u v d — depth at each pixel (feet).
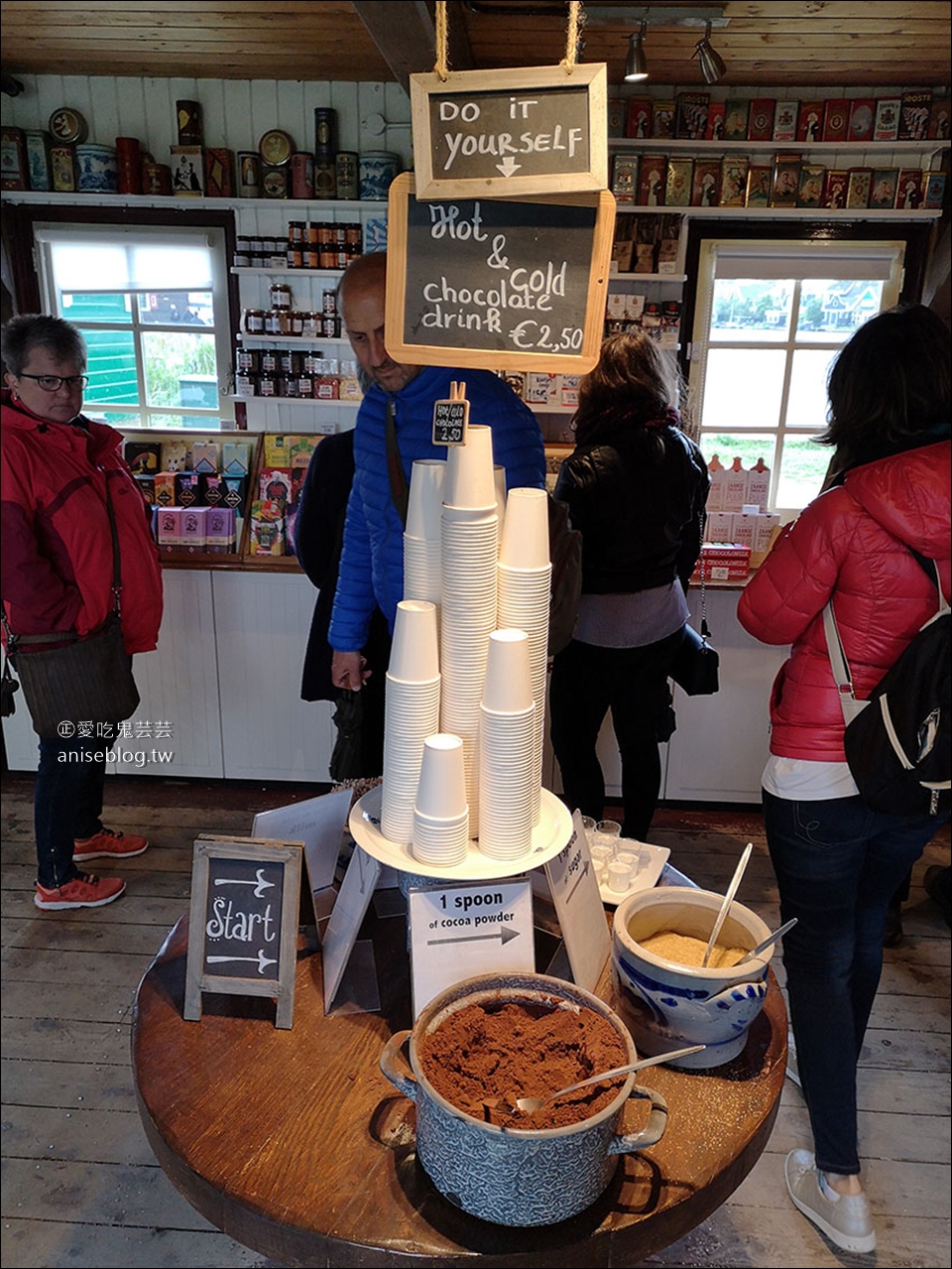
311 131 11.13
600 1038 2.98
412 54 7.72
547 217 3.55
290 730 11.29
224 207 11.25
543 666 3.70
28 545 7.41
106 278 11.84
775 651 10.44
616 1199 2.87
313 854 4.46
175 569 10.76
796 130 10.41
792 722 4.98
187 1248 5.66
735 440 11.89
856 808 4.87
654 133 10.46
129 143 10.90
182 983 3.82
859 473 4.57
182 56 10.05
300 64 10.27
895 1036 7.41
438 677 3.54
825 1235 5.64
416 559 3.67
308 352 11.38
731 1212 5.83
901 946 8.67
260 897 3.62
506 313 3.66
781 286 11.32
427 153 3.47
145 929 8.66
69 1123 6.48
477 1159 2.66
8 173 11.02
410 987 3.78
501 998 3.22
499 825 3.45
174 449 11.47
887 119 10.28
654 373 7.36
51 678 8.00
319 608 8.27
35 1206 5.88
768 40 8.98
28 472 7.42
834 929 5.21
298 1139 3.07
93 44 9.74
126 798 11.30
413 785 3.56
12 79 10.91
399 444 5.26
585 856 4.01
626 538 7.47
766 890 9.47
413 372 5.10
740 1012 3.27
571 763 8.56
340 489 7.76
